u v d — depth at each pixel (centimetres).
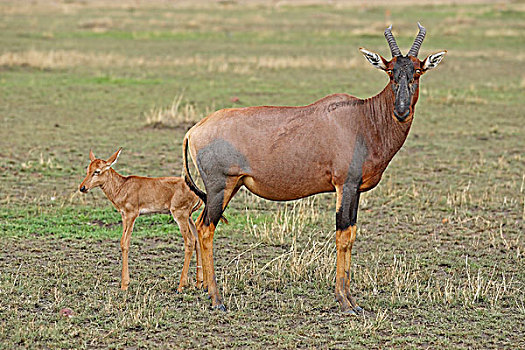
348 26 11494
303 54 8219
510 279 2133
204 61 7431
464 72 7069
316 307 1906
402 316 1864
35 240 2398
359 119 1866
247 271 2161
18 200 2842
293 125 1869
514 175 3425
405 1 18000
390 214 2820
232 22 11969
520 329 1784
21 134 4075
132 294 1973
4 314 1798
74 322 1778
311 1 17950
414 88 1770
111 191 2017
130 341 1684
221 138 1875
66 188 3044
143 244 2416
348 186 1861
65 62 7006
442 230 2614
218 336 1720
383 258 2311
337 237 1884
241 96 5456
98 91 5653
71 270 2131
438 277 2156
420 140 4206
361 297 1989
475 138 4269
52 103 5106
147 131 4278
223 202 1905
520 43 9475
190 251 2028
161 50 8356
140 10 14325
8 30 9475
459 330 1772
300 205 2866
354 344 1688
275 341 1692
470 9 14888
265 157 1867
